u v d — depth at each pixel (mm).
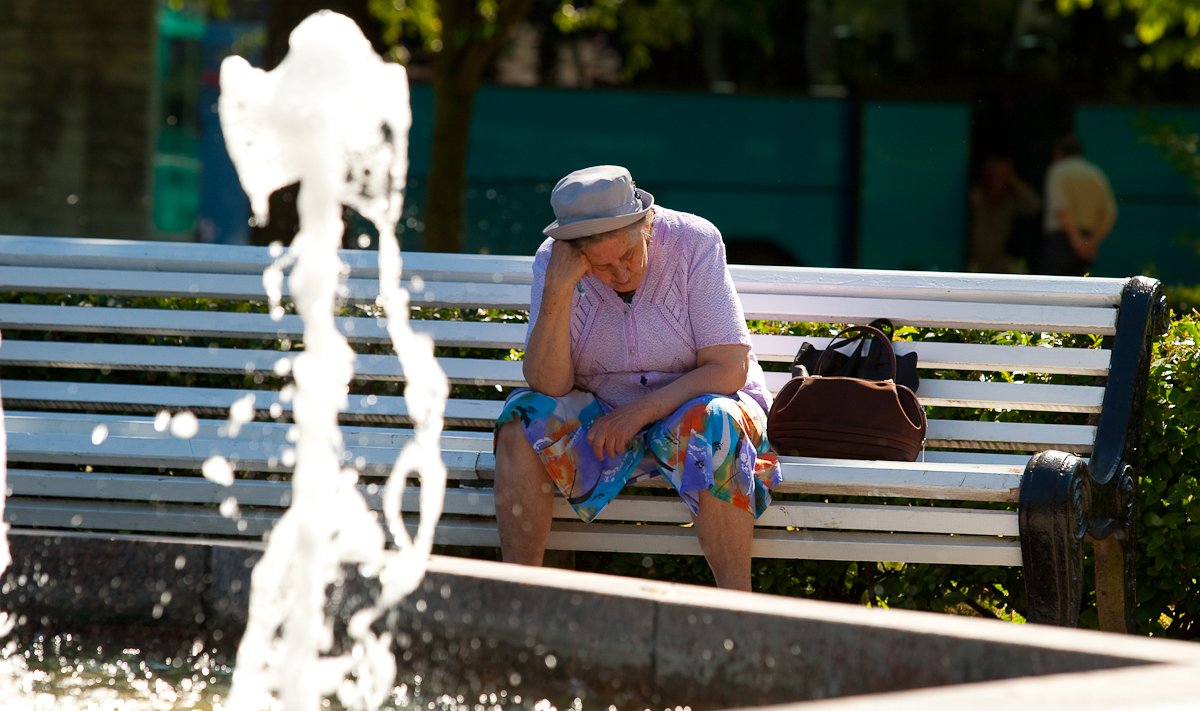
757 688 8289
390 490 10070
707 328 14383
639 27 45844
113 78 56844
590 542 15000
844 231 49344
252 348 17109
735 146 49250
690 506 13695
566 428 14117
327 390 9695
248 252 17234
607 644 8836
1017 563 14562
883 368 15789
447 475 15484
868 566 16609
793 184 49344
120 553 10344
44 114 56469
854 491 14352
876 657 7902
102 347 16859
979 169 48625
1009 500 14133
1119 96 48219
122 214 57438
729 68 48906
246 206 64188
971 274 16531
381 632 9641
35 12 56125
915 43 48594
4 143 56344
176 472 16781
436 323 16703
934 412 16719
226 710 9180
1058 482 13398
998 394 15930
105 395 16641
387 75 9406
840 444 14914
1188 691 6066
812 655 8125
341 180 9484
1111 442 14922
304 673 9430
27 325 17125
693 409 13727
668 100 49062
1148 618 16297
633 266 14164
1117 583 14695
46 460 15977
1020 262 48688
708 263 14523
